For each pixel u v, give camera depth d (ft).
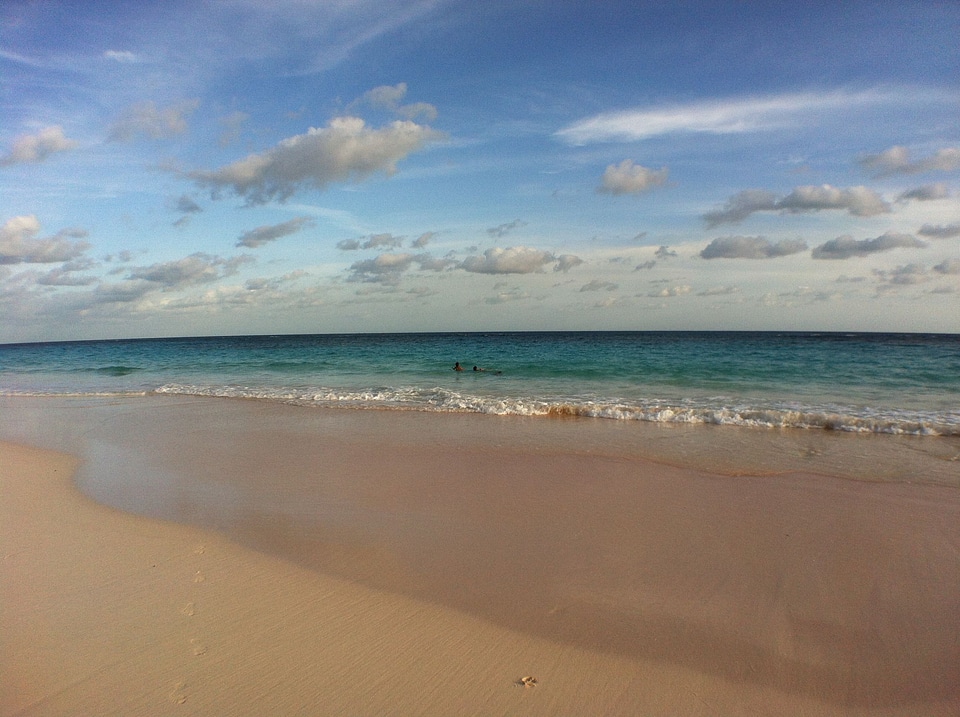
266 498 25.64
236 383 73.87
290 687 12.38
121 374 93.04
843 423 38.73
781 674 12.84
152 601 16.20
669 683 12.52
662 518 22.57
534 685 12.44
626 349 117.60
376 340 262.67
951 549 19.38
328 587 16.98
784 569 18.03
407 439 37.58
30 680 12.69
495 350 128.26
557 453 33.12
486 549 19.72
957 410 43.37
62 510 24.32
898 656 13.51
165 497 26.00
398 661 13.32
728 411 42.27
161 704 11.86
